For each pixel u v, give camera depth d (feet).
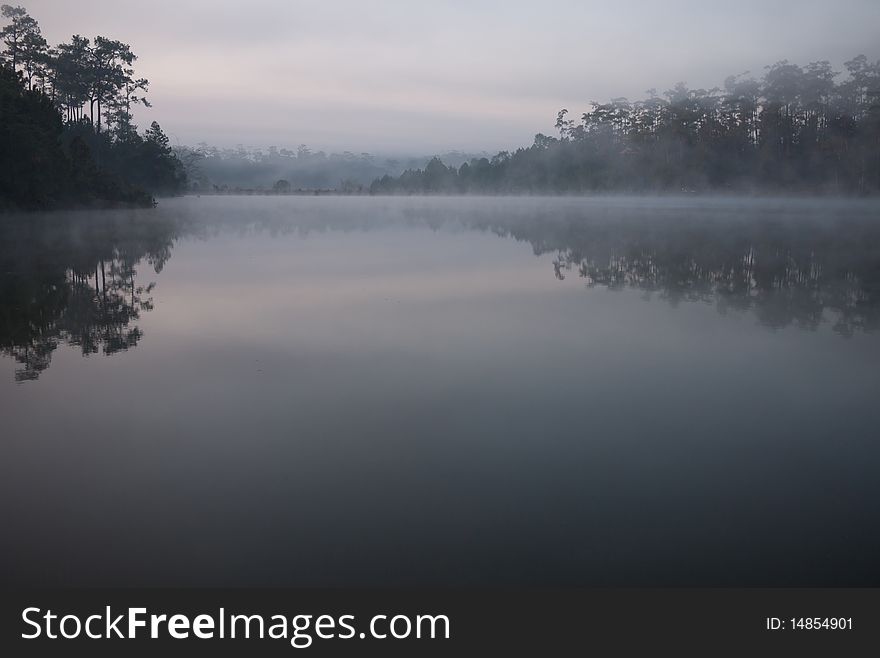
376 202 239.71
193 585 11.14
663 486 14.38
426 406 19.06
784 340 27.12
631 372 22.41
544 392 20.27
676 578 11.34
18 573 11.39
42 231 86.99
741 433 17.22
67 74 199.21
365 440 16.67
